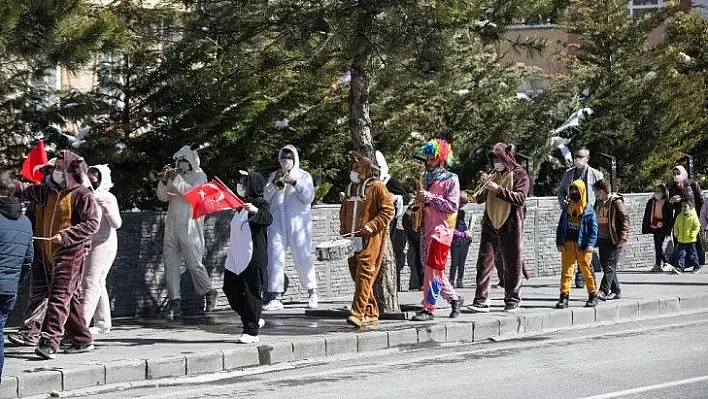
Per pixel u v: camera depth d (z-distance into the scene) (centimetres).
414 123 2791
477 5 1864
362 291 1812
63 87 2381
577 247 2045
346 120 2605
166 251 2011
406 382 1466
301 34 1920
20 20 1633
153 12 2197
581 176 2225
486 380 1466
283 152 2077
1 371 1361
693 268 2772
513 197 1977
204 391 1424
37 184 1584
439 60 1878
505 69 3077
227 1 1966
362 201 1809
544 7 1933
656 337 1850
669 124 3531
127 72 2311
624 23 3525
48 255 1562
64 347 1611
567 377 1478
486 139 3038
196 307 2106
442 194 1897
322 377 1519
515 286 2016
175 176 2003
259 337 1725
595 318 2059
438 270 1905
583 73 3378
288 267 2244
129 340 1712
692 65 4025
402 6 1838
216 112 2333
